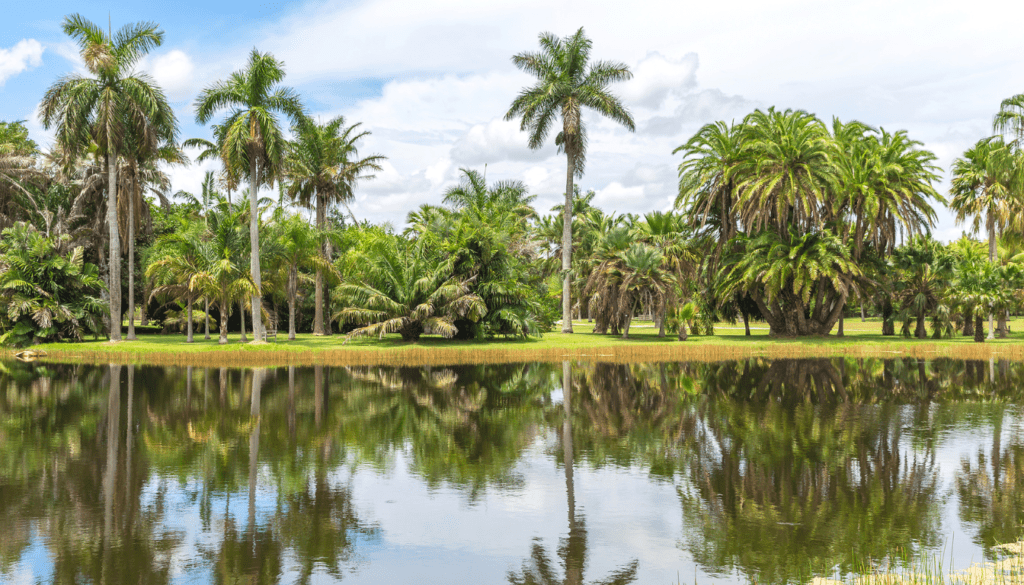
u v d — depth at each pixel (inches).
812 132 1689.2
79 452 495.5
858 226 1796.3
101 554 301.1
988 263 1733.5
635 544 316.2
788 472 443.2
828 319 1866.4
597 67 1787.6
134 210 1533.0
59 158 1801.2
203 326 2110.0
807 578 274.7
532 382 931.3
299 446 519.8
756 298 1818.4
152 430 577.0
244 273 1389.0
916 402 746.2
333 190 1841.8
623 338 1722.4
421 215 1971.0
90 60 1310.3
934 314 1851.6
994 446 517.7
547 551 308.3
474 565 292.7
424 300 1497.3
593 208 2480.3
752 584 269.4
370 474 440.1
